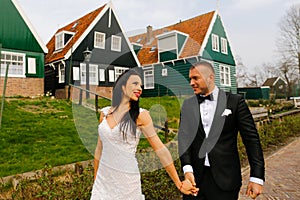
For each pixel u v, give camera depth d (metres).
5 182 2.92
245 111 2.09
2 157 5.52
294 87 31.58
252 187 2.03
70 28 18.33
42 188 2.64
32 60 14.92
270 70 44.16
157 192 3.26
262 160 2.05
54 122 8.59
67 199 2.65
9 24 14.29
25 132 7.35
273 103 18.61
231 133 2.10
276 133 8.14
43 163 5.11
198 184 2.11
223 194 2.03
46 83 17.17
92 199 1.68
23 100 12.12
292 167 5.41
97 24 14.91
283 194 4.04
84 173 2.94
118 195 1.60
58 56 15.51
